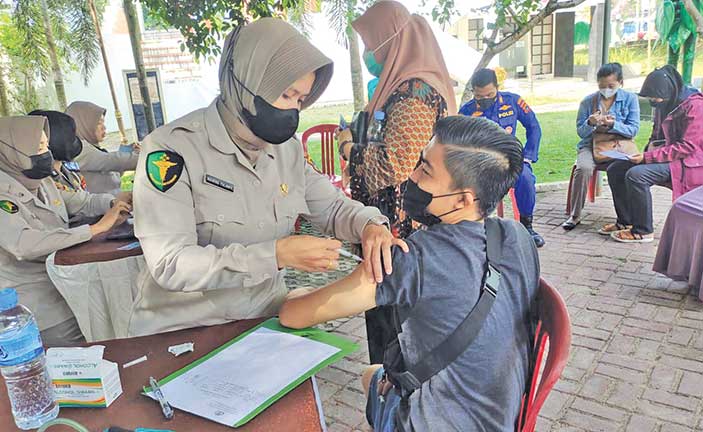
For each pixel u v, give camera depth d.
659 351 2.68
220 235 1.40
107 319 2.26
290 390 1.10
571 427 2.17
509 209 5.17
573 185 4.66
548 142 7.42
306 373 1.15
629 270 3.71
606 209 5.16
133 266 2.22
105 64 4.17
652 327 2.92
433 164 1.25
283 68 1.24
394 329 1.34
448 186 1.25
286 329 1.35
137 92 4.52
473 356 1.20
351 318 3.27
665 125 4.12
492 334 1.20
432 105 2.01
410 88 2.00
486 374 1.21
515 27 4.57
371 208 1.59
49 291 2.31
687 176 3.91
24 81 3.79
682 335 2.82
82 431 0.93
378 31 2.10
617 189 4.35
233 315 1.53
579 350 2.74
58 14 3.55
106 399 1.07
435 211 1.30
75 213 2.81
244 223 1.42
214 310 1.51
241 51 1.28
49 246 2.18
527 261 1.27
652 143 4.50
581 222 4.84
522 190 4.28
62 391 1.07
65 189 2.81
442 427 1.22
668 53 5.59
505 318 1.22
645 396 2.34
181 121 1.38
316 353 1.23
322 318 1.30
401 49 2.05
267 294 1.58
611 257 3.96
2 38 3.56
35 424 1.03
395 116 1.99
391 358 1.33
